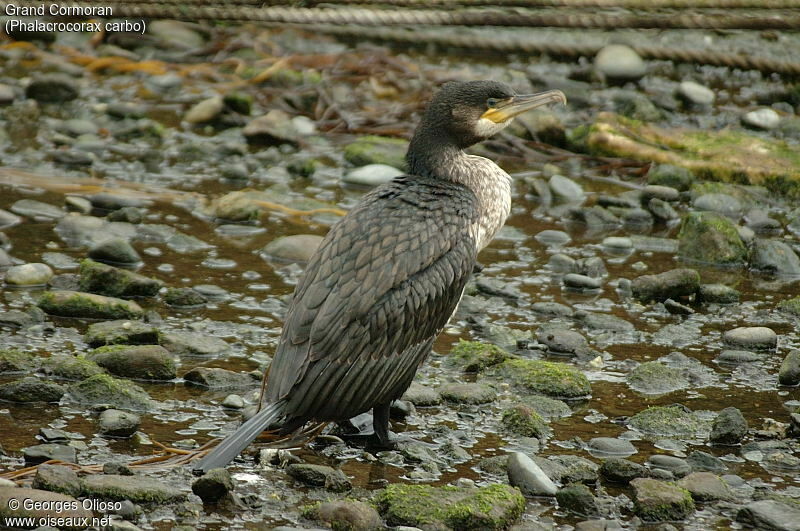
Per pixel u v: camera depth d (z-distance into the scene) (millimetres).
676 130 17359
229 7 19188
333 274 8500
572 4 18719
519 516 7758
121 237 13328
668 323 11664
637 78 20516
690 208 15398
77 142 16469
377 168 15797
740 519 7812
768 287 12828
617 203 15148
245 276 12445
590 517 7852
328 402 8273
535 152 17125
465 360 10391
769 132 18188
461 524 7547
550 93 10453
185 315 11297
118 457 8352
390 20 18438
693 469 8594
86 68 19844
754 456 8852
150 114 18125
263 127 17219
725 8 18844
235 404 9312
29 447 8266
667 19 18578
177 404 9359
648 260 13562
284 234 13820
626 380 10258
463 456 8695
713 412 9617
